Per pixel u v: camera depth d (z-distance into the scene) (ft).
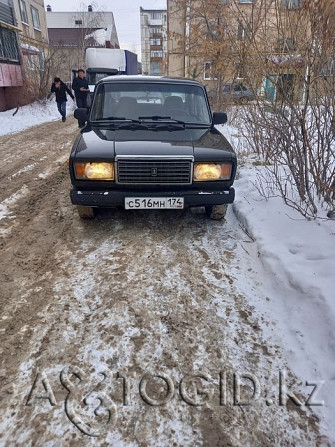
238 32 13.24
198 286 8.86
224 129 28.32
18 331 7.27
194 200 10.80
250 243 11.09
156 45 224.53
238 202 13.71
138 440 5.16
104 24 135.33
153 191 10.71
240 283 9.00
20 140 29.48
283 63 10.73
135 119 13.04
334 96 9.98
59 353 6.71
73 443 5.10
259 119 14.37
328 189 10.94
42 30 76.64
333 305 7.27
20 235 11.62
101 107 13.33
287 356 6.70
